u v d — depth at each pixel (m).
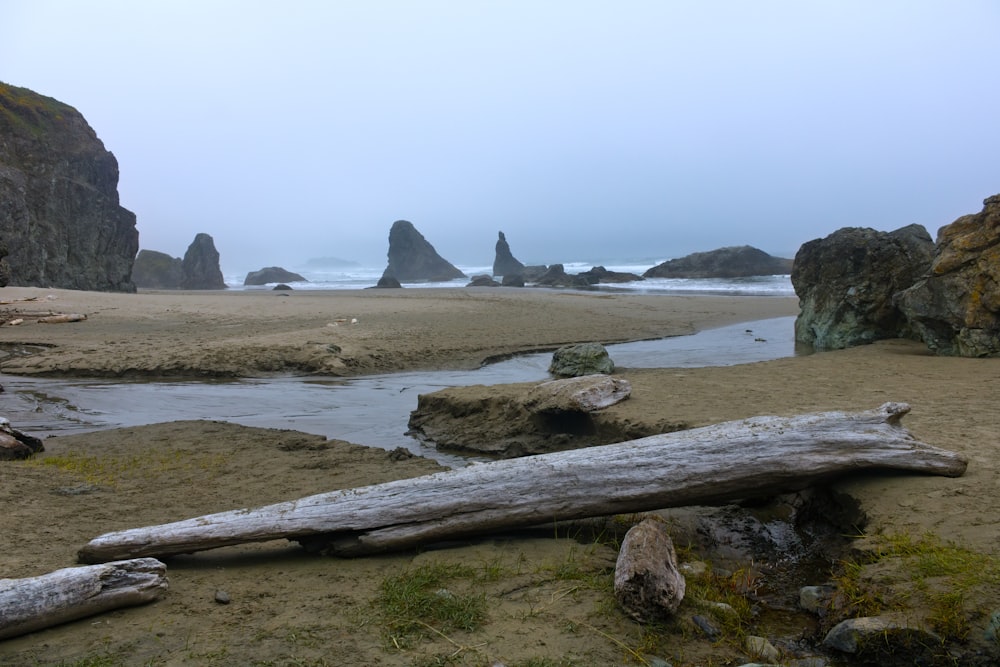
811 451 5.43
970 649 3.56
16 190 43.94
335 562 4.95
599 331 21.02
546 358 17.02
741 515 5.94
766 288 43.25
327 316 23.95
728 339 19.80
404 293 41.22
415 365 16.00
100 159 52.59
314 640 3.73
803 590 4.54
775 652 3.82
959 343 13.27
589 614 4.08
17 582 3.84
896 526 4.84
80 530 5.36
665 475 5.27
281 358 15.67
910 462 5.49
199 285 86.62
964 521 4.70
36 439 8.47
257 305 28.48
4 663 3.49
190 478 7.19
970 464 5.75
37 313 23.86
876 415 5.77
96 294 32.88
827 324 17.80
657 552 4.27
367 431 10.23
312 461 7.93
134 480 7.08
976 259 13.17
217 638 3.75
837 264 17.88
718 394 9.43
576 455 5.42
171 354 15.99
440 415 10.25
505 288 51.19
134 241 55.28
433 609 4.09
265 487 6.83
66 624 3.94
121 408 11.84
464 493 5.14
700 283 52.16
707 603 4.24
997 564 4.08
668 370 13.66
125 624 3.93
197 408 11.84
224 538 4.84
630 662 3.60
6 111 46.28
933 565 4.19
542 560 4.89
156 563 4.32
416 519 5.04
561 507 5.19
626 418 8.09
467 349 17.50
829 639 3.91
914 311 13.96
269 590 4.43
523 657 3.61
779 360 13.46
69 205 48.47
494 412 9.67
